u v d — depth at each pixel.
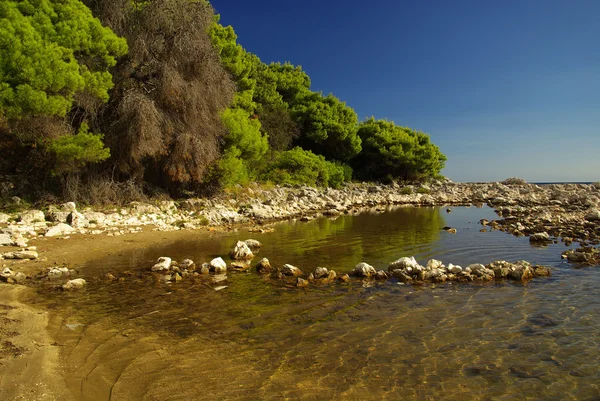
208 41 20.92
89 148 15.28
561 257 11.85
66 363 5.33
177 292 8.59
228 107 26.30
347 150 45.44
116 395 4.60
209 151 20.30
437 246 14.03
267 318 7.12
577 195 33.31
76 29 15.02
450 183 55.66
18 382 4.73
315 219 22.45
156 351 5.79
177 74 18.47
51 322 6.78
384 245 14.31
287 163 36.19
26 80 13.49
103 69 16.88
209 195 23.45
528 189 44.28
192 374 5.12
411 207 30.47
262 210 22.61
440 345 6.00
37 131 14.66
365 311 7.45
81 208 16.98
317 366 5.37
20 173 17.23
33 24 14.35
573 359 5.54
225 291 8.67
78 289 8.71
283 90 47.19
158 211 18.75
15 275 9.43
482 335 6.35
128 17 18.75
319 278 9.73
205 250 13.16
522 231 17.39
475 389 4.81
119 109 17.39
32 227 13.91
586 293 8.38
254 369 5.28
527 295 8.27
